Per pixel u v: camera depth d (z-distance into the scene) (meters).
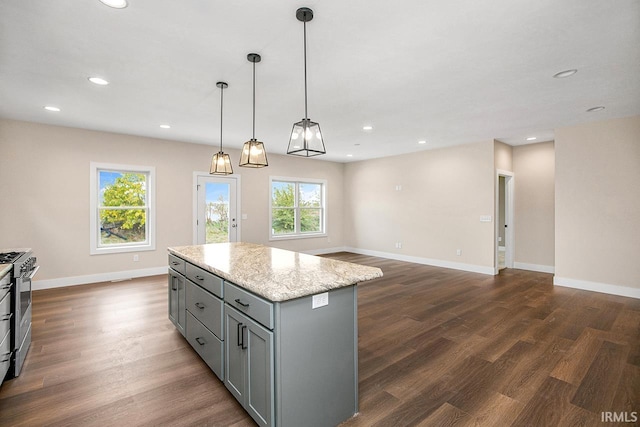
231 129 4.83
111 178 5.20
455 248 6.12
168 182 5.62
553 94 3.35
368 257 7.51
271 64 2.66
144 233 5.50
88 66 2.69
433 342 2.88
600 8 1.91
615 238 4.30
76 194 4.80
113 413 1.90
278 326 1.56
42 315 3.54
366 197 7.91
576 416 1.87
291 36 2.23
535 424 1.81
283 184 7.40
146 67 2.71
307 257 2.59
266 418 1.64
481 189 5.73
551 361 2.51
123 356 2.61
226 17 2.01
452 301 4.08
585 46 2.36
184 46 2.37
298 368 1.64
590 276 4.52
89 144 4.89
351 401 1.89
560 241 4.78
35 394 2.08
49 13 1.95
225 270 2.04
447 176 6.24
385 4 1.88
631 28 2.12
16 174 4.38
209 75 2.88
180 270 2.86
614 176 4.29
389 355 2.63
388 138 5.47
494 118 4.24
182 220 5.78
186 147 5.82
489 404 1.99
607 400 2.02
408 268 6.19
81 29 2.14
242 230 6.56
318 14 1.98
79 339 2.93
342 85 3.12
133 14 1.97
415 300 4.12
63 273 4.73
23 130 4.41
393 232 7.28
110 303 3.96
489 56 2.53
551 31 2.16
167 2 1.86
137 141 5.30
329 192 8.18
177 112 3.97
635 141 4.13
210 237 6.12
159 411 1.93
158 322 3.36
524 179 6.08
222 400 2.04
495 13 1.97
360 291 4.55
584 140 4.52
